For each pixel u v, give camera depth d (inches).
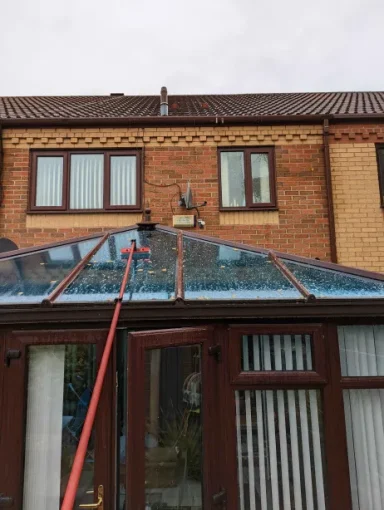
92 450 137.0
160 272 177.0
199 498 139.3
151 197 342.6
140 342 131.0
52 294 147.1
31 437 140.3
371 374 153.3
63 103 483.5
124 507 134.0
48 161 351.6
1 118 344.8
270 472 146.3
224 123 350.6
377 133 350.9
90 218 339.0
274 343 152.3
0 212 334.3
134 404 127.9
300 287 157.8
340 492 142.5
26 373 141.0
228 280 167.9
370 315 149.1
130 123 350.0
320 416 149.3
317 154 348.8
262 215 340.2
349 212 339.0
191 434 141.5
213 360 146.2
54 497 137.3
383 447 149.6
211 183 344.8
